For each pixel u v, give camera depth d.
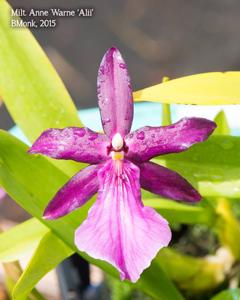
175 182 0.29
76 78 0.90
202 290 0.38
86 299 0.41
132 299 0.40
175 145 0.28
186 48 0.92
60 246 0.30
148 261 0.27
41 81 0.33
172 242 0.42
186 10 0.96
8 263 0.33
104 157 0.29
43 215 0.28
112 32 0.95
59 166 0.32
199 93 0.29
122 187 0.28
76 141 0.28
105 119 0.29
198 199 0.29
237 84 0.29
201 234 0.42
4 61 0.33
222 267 0.38
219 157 0.32
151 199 0.33
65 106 0.33
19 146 0.31
